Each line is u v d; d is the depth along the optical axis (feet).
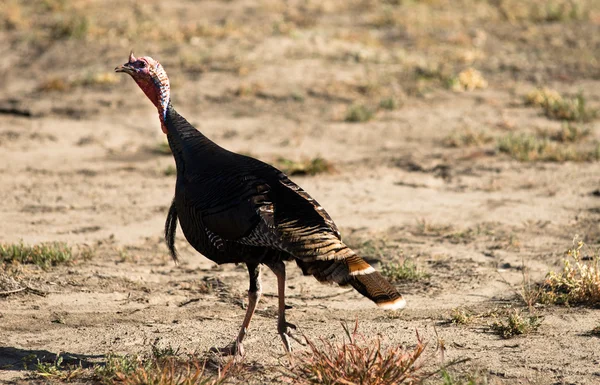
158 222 52.65
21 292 39.45
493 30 122.62
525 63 104.32
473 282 41.37
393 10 130.31
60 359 30.78
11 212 54.08
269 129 77.66
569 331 34.53
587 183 61.00
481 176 63.31
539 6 135.64
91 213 54.39
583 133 74.13
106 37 107.04
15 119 80.38
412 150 71.31
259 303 38.88
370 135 76.18
